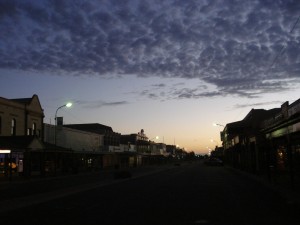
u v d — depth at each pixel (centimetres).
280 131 2717
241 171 5322
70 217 1412
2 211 1616
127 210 1567
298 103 2119
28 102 5238
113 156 8662
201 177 4056
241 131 6475
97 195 2236
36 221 1334
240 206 1659
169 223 1248
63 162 6028
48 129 5825
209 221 1273
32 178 4400
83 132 7144
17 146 4241
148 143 12838
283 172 3831
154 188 2680
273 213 1445
